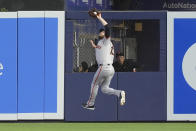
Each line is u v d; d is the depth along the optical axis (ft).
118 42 152.56
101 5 187.62
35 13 144.36
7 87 144.56
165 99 146.10
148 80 145.89
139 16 145.18
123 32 152.56
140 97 145.79
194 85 146.00
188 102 146.20
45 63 144.66
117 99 145.79
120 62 147.02
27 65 144.56
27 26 144.36
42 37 144.66
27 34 144.46
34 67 144.66
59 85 145.18
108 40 133.59
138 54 151.43
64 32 145.07
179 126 141.38
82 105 139.74
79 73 145.28
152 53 151.02
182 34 145.59
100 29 135.03
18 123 144.87
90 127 138.92
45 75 144.77
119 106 145.89
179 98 146.20
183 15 145.38
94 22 148.46
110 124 144.36
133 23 152.05
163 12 145.38
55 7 184.14
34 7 185.57
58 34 144.97
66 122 146.30
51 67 144.87
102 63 133.80
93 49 149.07
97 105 145.69
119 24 152.56
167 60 145.69
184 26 145.59
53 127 138.51
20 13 144.25
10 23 144.05
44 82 144.87
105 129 135.95
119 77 145.48
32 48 144.56
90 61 149.07
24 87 144.66
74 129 135.74
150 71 148.66
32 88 144.77
